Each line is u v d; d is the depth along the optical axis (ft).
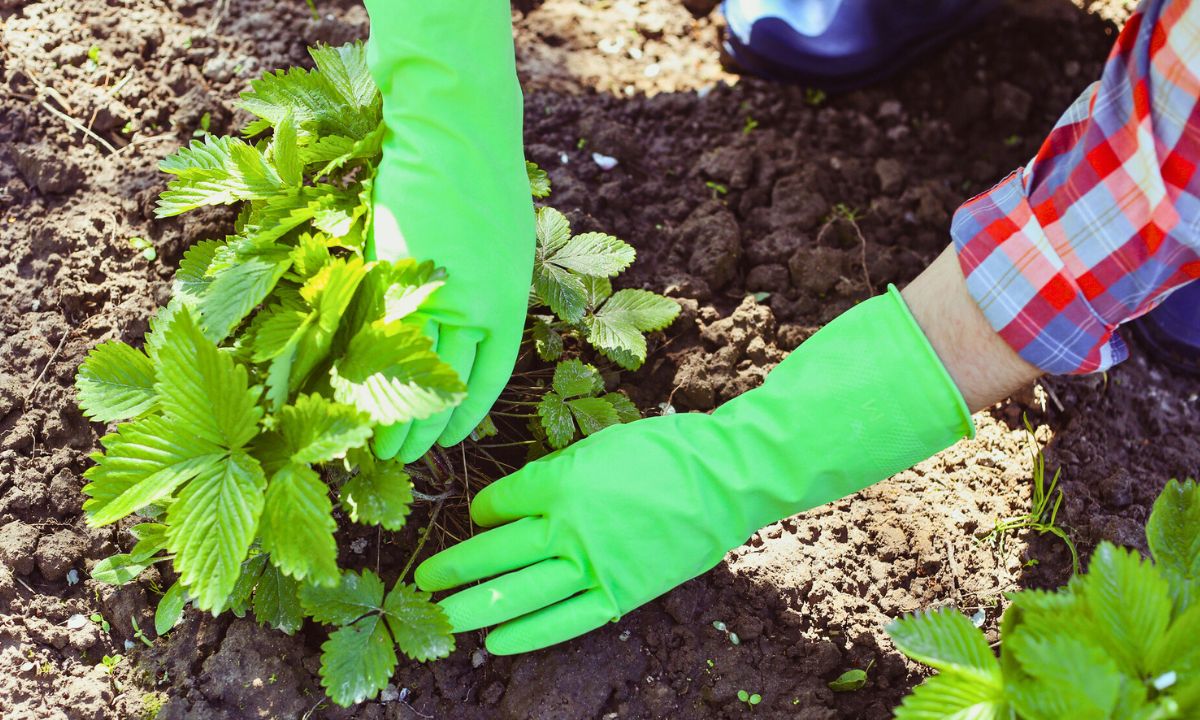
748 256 7.14
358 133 5.46
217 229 6.41
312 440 4.32
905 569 5.94
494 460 5.99
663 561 5.12
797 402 4.96
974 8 7.90
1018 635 3.98
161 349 4.38
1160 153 4.09
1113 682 3.63
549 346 5.99
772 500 5.14
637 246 7.04
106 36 7.30
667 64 8.45
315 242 4.79
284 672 5.25
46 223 6.48
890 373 4.79
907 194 7.52
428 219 4.89
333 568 4.23
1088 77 8.24
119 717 5.14
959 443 6.49
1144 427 6.77
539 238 5.89
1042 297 4.46
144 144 6.93
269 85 5.37
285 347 4.28
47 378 6.02
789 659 5.58
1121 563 4.09
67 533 5.57
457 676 5.42
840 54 7.63
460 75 4.76
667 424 5.32
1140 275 4.33
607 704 5.40
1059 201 4.43
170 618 5.02
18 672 5.19
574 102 7.71
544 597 5.05
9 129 6.78
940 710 4.11
